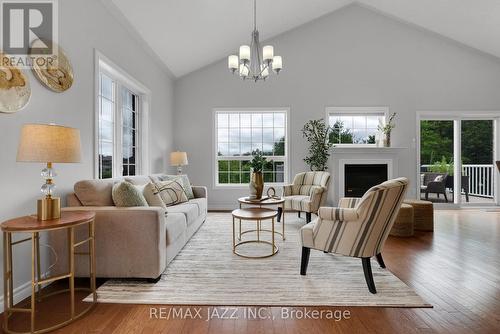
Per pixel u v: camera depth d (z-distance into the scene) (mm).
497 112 5270
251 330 1563
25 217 1732
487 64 5285
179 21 3717
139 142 4242
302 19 5113
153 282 2146
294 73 5352
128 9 3154
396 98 5324
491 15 4242
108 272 2105
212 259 2664
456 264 2523
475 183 5445
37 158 1563
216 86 5434
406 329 1564
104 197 2363
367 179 5121
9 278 1636
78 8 2543
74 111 2486
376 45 5316
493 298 1905
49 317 1690
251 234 3568
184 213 2943
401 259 2650
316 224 2221
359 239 1996
